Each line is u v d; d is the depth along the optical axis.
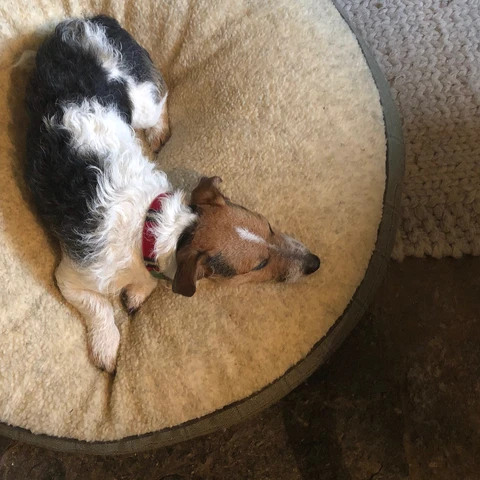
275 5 0.84
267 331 0.74
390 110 0.82
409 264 0.87
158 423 0.73
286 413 0.85
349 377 0.85
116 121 0.73
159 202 0.69
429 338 0.84
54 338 0.73
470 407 0.81
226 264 0.68
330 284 0.75
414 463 0.80
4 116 0.77
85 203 0.68
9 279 0.72
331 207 0.77
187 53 0.87
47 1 0.82
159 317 0.76
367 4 0.98
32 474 0.86
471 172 0.88
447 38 0.95
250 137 0.80
